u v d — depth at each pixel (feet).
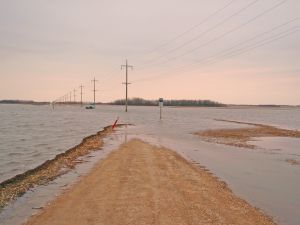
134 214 33.45
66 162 65.57
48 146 97.86
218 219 32.58
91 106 583.17
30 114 337.72
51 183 48.39
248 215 34.37
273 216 35.22
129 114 331.16
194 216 33.17
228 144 98.58
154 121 211.00
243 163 66.54
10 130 150.30
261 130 152.25
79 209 35.42
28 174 56.85
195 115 349.82
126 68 350.43
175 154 73.26
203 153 78.23
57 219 32.78
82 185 45.68
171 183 46.11
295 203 40.04
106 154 73.82
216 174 55.11
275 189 46.42
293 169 61.52
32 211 36.11
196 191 42.52
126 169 55.16
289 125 205.36
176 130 143.84
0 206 38.11
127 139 103.55
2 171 62.90
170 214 33.53
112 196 39.78
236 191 44.80
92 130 149.69
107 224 30.99
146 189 42.73
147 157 67.36
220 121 233.76
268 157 75.46
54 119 241.55
